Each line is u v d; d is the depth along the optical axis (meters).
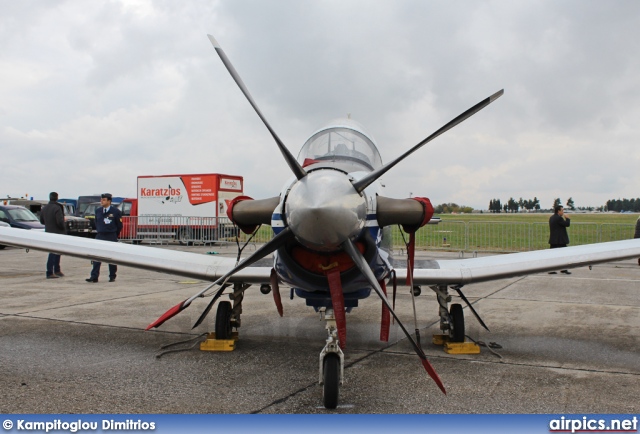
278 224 3.92
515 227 17.06
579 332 6.22
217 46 4.02
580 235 17.48
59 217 10.92
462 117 3.66
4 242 5.84
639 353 5.23
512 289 10.11
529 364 4.83
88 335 5.88
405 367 4.73
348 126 5.04
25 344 5.44
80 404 3.69
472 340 5.43
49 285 10.29
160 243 21.81
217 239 21.50
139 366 4.68
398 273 5.04
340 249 3.79
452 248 17.67
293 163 3.63
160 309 7.59
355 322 6.89
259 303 8.41
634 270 13.70
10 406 3.64
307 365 4.76
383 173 3.62
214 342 5.31
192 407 3.66
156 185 22.86
